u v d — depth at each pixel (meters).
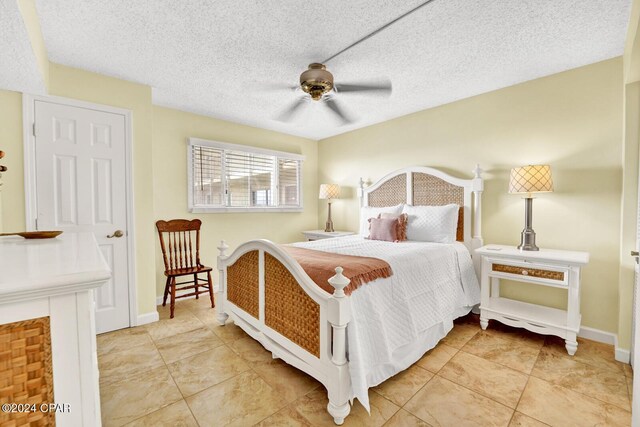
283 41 2.03
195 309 3.16
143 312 2.75
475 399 1.66
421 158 3.50
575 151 2.46
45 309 0.66
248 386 1.79
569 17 1.78
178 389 1.76
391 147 3.83
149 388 1.76
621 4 1.66
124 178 2.62
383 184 3.86
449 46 2.10
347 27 1.87
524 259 2.35
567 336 2.16
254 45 2.08
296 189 4.67
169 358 2.12
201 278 3.70
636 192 2.05
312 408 1.60
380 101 3.20
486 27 1.88
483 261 2.58
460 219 3.09
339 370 1.47
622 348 2.06
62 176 2.35
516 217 2.80
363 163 4.21
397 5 1.66
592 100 2.38
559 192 2.54
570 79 2.47
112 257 2.58
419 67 2.41
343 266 1.83
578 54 2.23
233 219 3.97
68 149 2.37
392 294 1.91
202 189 3.69
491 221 2.95
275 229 4.41
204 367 2.00
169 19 1.79
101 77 2.51
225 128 3.86
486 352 2.19
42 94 2.24
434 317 2.17
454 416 1.53
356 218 4.33
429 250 2.47
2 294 0.59
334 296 1.49
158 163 3.33
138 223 2.71
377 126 4.00
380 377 1.69
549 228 2.60
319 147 4.91
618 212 2.28
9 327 0.63
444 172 3.29
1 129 2.13
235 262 2.50
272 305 2.03
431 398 1.67
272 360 2.09
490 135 2.94
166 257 3.13
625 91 2.09
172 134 3.43
